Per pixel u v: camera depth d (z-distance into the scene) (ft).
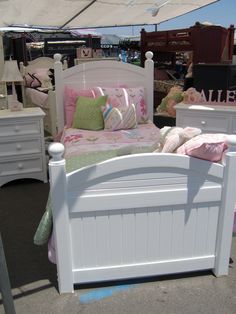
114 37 35.32
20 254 7.39
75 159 8.01
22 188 11.05
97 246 5.95
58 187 5.41
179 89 12.88
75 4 18.16
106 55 29.01
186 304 5.82
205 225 6.15
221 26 13.26
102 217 5.77
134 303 5.87
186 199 5.88
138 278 6.42
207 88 10.60
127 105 11.05
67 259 5.88
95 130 10.73
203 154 5.65
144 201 5.76
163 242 6.12
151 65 11.57
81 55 20.45
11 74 11.30
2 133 10.69
